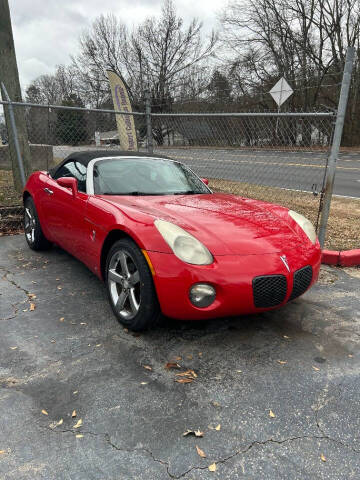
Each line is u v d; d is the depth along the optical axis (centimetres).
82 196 326
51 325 276
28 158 716
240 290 234
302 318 302
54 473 153
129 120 729
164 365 231
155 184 353
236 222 279
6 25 650
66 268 396
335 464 162
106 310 303
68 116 729
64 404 193
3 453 162
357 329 287
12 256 430
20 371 219
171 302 236
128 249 257
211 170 754
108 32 4162
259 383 217
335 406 200
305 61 3128
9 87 673
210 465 160
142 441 171
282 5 3145
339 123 423
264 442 174
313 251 279
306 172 948
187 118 757
